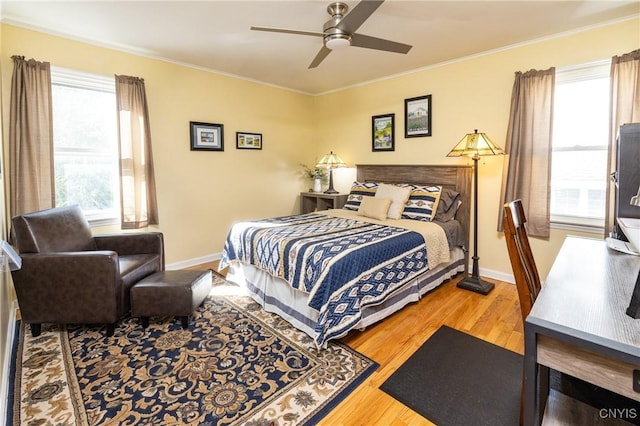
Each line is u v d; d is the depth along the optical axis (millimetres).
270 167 4738
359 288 2215
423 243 2836
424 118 3873
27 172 2732
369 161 4543
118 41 3102
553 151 3068
